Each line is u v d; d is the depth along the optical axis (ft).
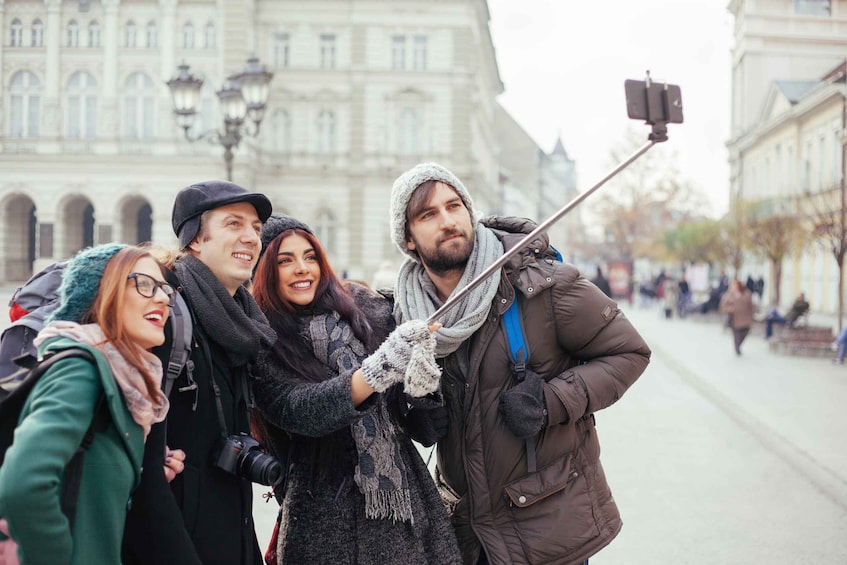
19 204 134.00
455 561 8.59
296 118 133.18
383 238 132.98
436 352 8.52
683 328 90.43
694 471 23.29
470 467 8.79
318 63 133.18
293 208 132.67
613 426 30.68
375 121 132.87
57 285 10.65
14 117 128.47
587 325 8.91
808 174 96.12
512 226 9.48
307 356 8.72
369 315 9.40
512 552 8.58
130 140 125.90
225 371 8.11
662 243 155.84
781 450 25.70
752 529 17.92
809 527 18.07
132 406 6.72
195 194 8.31
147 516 7.02
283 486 9.21
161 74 127.13
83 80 128.57
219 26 126.62
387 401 8.94
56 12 127.44
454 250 8.79
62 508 6.34
